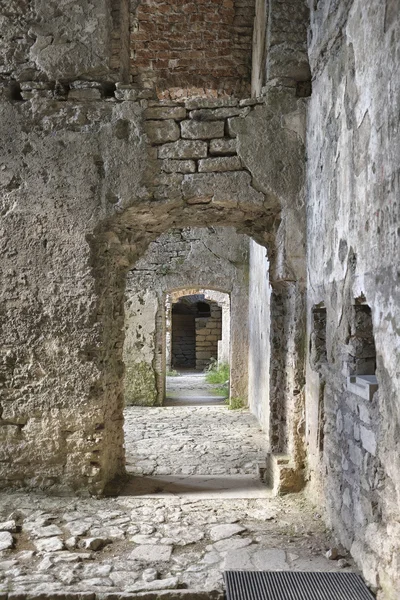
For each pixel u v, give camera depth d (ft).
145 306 33.24
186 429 25.90
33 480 15.37
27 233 15.35
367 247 10.14
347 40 11.53
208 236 33.42
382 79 9.39
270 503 14.80
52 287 15.31
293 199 15.37
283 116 15.39
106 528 12.96
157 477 17.81
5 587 9.96
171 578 10.35
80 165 15.33
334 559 11.17
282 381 17.08
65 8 15.42
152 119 15.48
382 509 9.50
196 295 62.44
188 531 12.80
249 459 20.31
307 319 15.24
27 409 15.33
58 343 15.33
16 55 15.51
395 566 8.80
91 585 10.08
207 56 27.20
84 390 15.28
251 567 10.85
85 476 15.29
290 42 15.46
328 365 13.32
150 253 33.40
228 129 15.42
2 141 15.38
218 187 15.40
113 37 15.83
